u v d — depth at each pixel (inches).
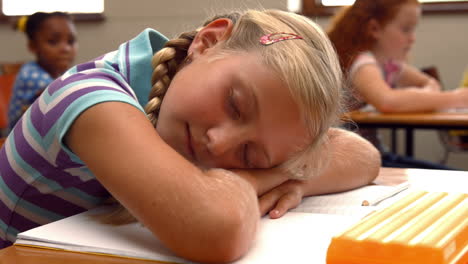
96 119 23.3
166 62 30.5
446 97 82.9
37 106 28.8
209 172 23.2
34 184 31.1
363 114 80.4
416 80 114.7
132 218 24.5
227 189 21.7
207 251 20.0
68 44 120.6
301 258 19.8
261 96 25.6
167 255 20.3
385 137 136.3
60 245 21.2
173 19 141.5
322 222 25.2
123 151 22.0
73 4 150.2
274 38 27.6
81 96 24.4
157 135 23.6
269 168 30.0
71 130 24.1
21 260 19.6
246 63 26.4
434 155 140.4
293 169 29.5
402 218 21.1
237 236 20.0
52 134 26.2
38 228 23.2
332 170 33.2
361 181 35.1
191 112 26.4
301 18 30.4
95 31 147.1
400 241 17.8
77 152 24.1
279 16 30.0
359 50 84.4
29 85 108.0
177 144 27.3
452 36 137.0
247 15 30.5
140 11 143.4
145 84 31.5
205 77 26.7
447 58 138.1
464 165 139.6
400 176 38.9
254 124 25.9
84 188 31.8
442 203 24.1
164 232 20.5
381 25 84.4
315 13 139.9
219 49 28.9
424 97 82.1
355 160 35.2
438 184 35.4
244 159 28.1
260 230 23.7
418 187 34.4
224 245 19.9
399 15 84.3
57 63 119.3
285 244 21.6
